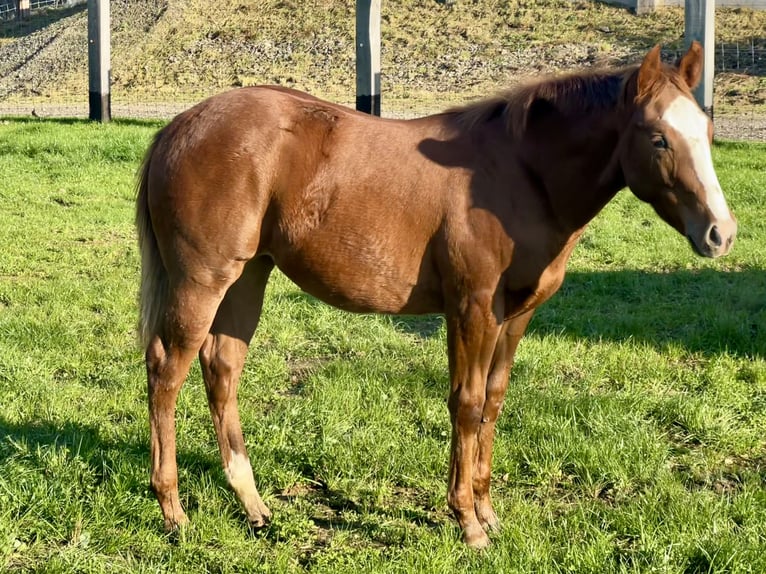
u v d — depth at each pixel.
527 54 24.73
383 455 4.52
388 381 5.50
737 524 3.92
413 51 25.83
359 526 3.96
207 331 3.74
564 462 4.54
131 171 12.20
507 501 4.20
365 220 3.66
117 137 13.52
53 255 8.25
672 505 3.99
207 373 4.00
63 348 5.94
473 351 3.64
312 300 7.13
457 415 3.68
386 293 3.76
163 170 3.70
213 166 3.63
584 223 3.68
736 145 13.63
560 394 5.28
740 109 18.31
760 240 8.95
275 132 3.68
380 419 4.96
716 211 3.32
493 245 3.57
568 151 3.58
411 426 4.93
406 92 21.67
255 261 3.96
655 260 8.52
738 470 4.52
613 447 4.58
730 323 6.42
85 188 11.11
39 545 3.67
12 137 13.59
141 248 3.88
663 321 6.75
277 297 7.18
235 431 4.02
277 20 28.70
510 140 3.64
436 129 3.78
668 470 4.47
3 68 28.11
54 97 23.78
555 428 4.79
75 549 3.62
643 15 26.67
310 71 24.70
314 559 3.64
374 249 3.67
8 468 4.08
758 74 21.11
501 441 4.68
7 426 4.62
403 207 3.64
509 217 3.58
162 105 20.92
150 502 3.96
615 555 3.66
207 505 4.01
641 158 3.43
